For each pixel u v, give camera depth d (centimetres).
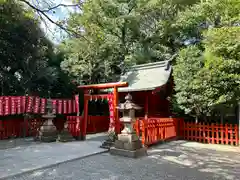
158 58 1498
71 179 399
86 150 650
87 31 688
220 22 932
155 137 762
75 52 1274
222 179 412
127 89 1034
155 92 975
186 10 1254
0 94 1038
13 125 909
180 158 585
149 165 507
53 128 849
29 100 855
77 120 882
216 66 725
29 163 496
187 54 862
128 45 1594
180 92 851
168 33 1530
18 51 1050
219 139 833
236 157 605
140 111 1102
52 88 1270
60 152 621
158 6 1470
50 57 1334
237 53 683
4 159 536
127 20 1507
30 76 1083
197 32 1312
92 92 1186
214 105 784
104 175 426
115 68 1472
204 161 555
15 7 928
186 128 934
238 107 837
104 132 1157
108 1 1346
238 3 756
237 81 688
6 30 980
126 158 573
